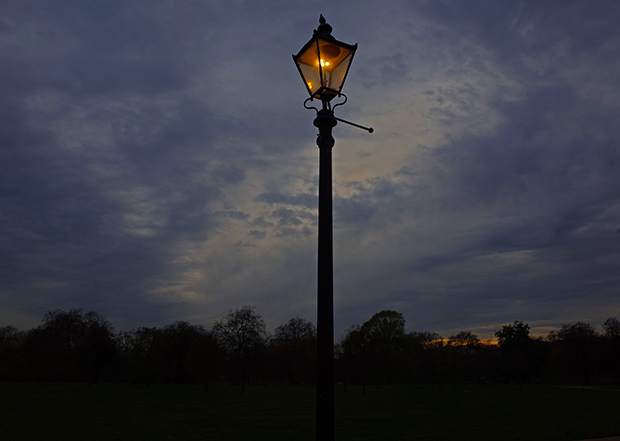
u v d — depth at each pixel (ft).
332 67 22.68
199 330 393.50
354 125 22.66
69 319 366.63
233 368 311.06
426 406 154.51
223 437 82.99
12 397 209.67
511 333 380.17
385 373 307.78
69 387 324.60
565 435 71.10
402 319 345.51
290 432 89.45
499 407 142.20
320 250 20.11
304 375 383.86
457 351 428.97
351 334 283.59
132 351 351.05
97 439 81.82
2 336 411.75
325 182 21.02
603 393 218.18
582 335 361.30
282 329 399.85
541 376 391.24
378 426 96.78
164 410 143.64
